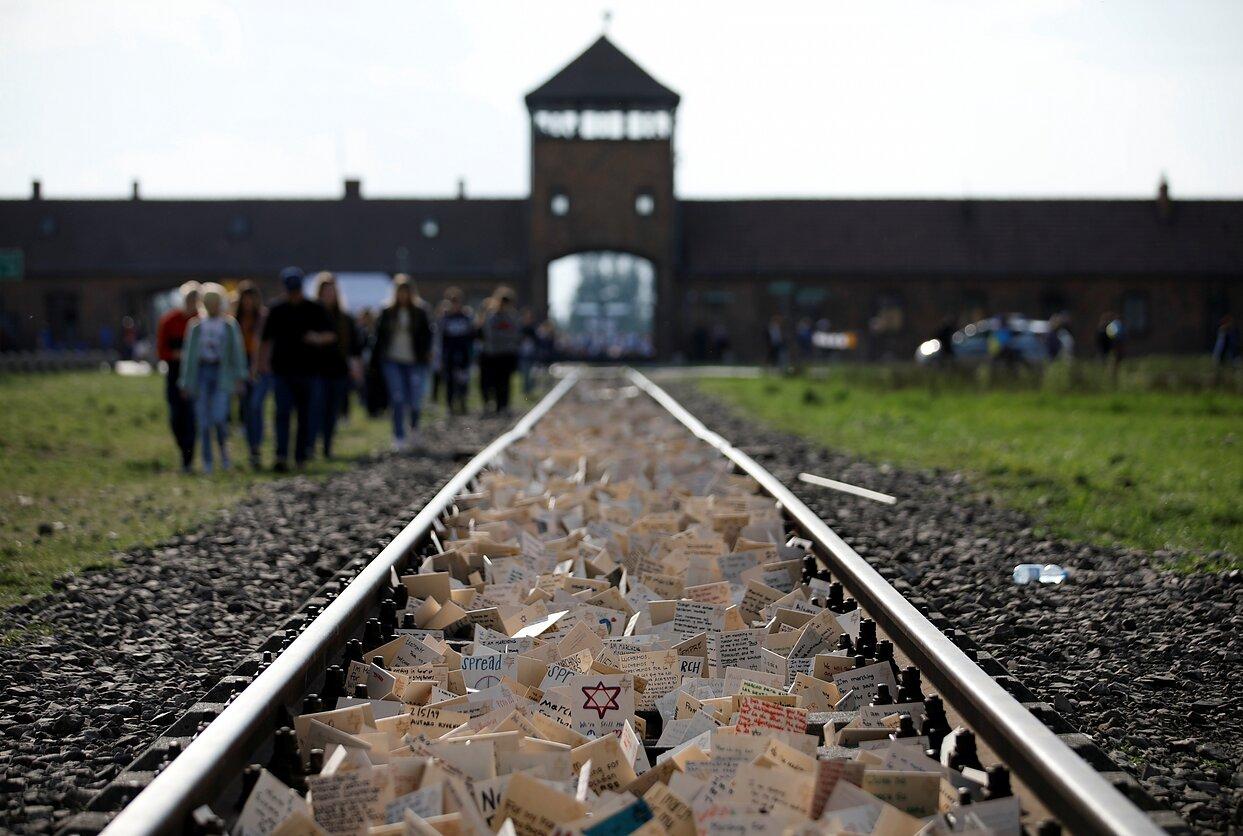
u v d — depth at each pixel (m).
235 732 4.19
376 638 5.98
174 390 15.72
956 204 71.12
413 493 13.35
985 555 9.62
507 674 5.55
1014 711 4.34
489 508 10.47
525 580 7.55
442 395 32.75
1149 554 9.72
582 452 14.85
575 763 4.30
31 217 71.00
